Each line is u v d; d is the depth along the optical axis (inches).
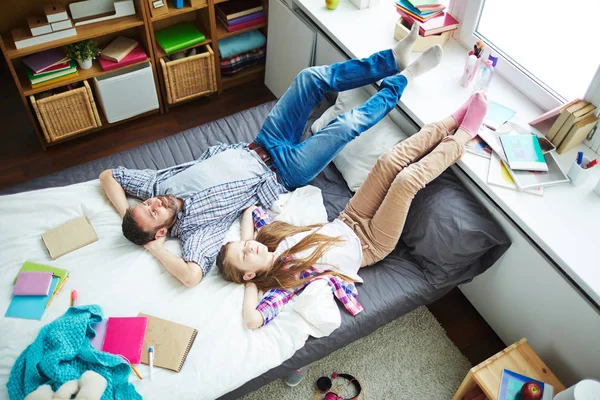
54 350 61.9
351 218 80.4
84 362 63.4
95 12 97.4
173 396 63.4
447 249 75.2
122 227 73.5
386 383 78.8
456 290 90.4
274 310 70.7
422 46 94.0
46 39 91.4
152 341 66.6
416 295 76.6
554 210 73.6
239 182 80.6
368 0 100.9
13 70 91.0
